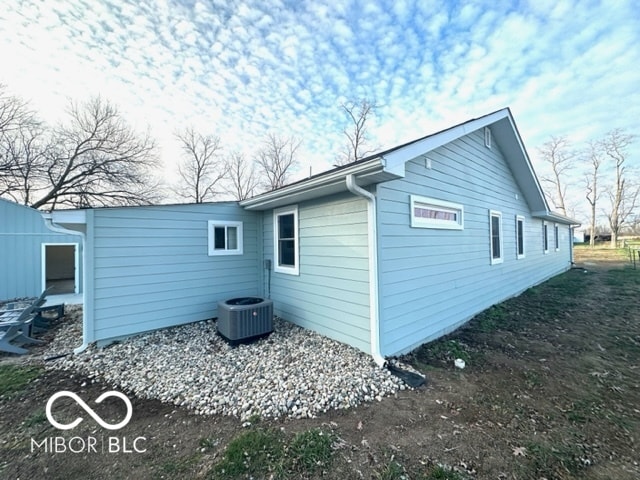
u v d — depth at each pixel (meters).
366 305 4.16
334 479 2.04
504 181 8.02
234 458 2.22
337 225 4.70
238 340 4.70
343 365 3.82
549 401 3.08
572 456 2.27
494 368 3.90
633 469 2.15
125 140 15.94
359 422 2.69
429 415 2.81
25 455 2.31
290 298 5.92
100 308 4.83
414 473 2.08
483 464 2.18
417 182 4.78
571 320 6.04
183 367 3.90
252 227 6.79
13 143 13.17
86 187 15.07
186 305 5.79
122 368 3.91
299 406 2.94
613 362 4.07
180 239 5.73
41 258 9.11
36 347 4.79
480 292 6.61
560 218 12.02
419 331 4.71
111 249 4.95
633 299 7.66
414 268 4.66
